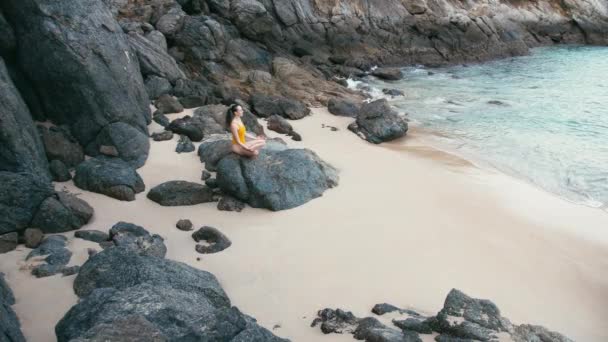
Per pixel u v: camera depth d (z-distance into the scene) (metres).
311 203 13.90
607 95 25.44
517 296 10.28
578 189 15.58
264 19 29.08
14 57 15.23
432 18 35.31
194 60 24.45
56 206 11.79
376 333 8.32
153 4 25.64
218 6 28.22
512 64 33.72
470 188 15.34
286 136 18.83
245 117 18.70
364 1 34.12
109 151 15.02
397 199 14.36
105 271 9.54
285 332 8.92
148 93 19.77
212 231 11.85
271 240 12.02
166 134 16.89
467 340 8.17
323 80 26.33
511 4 40.66
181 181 13.92
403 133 19.69
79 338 6.23
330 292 10.12
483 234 12.68
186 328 7.34
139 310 7.45
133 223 12.52
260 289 10.21
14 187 11.41
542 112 22.89
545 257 11.82
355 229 12.59
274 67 26.14
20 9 14.66
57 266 10.32
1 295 8.78
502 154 18.17
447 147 18.81
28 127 13.36
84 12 15.58
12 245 10.98
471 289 10.38
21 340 8.02
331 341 8.59
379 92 26.09
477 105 24.14
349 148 18.27
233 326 7.64
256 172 13.64
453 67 33.09
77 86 15.04
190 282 9.36
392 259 11.34
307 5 32.38
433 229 12.76
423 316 9.31
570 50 38.47
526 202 14.61
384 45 33.91
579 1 41.47
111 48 16.19
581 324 9.59
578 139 19.52
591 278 11.12
